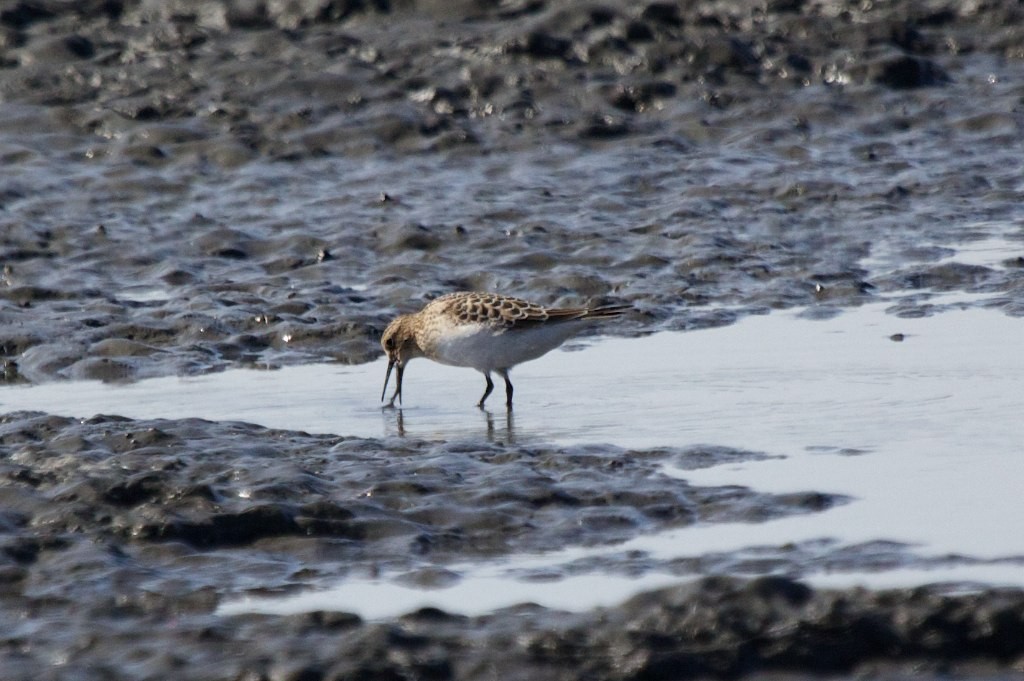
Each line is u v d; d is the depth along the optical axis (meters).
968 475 10.34
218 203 20.22
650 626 7.94
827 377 13.20
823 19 24.80
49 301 16.75
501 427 12.09
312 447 11.22
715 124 22.78
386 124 22.44
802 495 9.91
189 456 10.66
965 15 25.25
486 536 9.51
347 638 7.89
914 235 18.44
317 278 17.33
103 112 23.00
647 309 15.78
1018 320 14.92
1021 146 21.83
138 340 15.38
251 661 7.70
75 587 8.71
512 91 23.31
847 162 21.34
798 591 8.05
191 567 9.02
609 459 10.84
